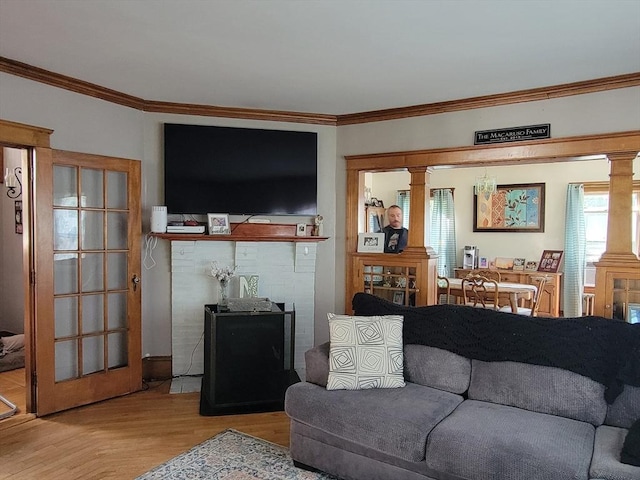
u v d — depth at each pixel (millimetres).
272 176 4297
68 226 3566
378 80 3408
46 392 3373
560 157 3533
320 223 4387
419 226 4141
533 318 2795
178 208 4090
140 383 3943
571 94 3463
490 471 2055
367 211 7484
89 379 3621
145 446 2926
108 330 3807
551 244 6855
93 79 3463
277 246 4363
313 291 4453
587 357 2492
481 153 3822
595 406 2408
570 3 2234
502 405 2607
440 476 2230
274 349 3609
